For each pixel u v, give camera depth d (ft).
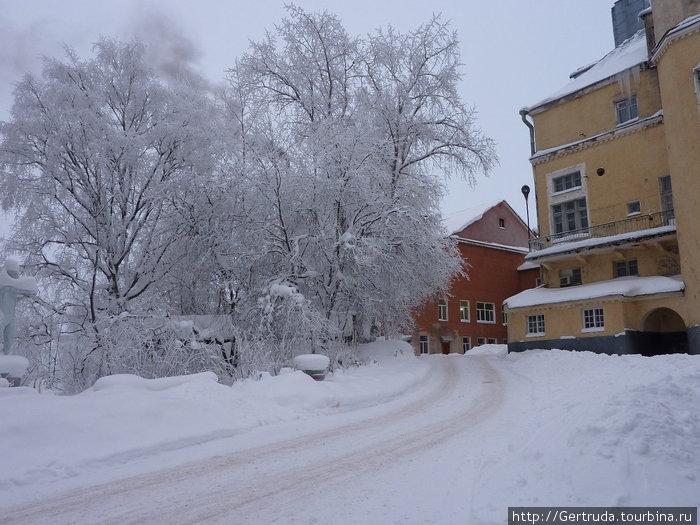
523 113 104.83
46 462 25.80
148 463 27.14
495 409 41.09
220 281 71.92
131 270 72.69
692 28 70.23
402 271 72.43
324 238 67.56
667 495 14.49
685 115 70.59
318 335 63.05
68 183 67.05
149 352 56.34
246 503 19.77
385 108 85.40
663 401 22.74
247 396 41.55
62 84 67.31
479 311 146.00
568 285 96.27
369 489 20.81
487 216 154.20
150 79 74.74
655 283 78.33
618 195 88.33
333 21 85.56
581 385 44.55
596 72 97.76
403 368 71.36
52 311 65.10
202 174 71.67
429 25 88.07
